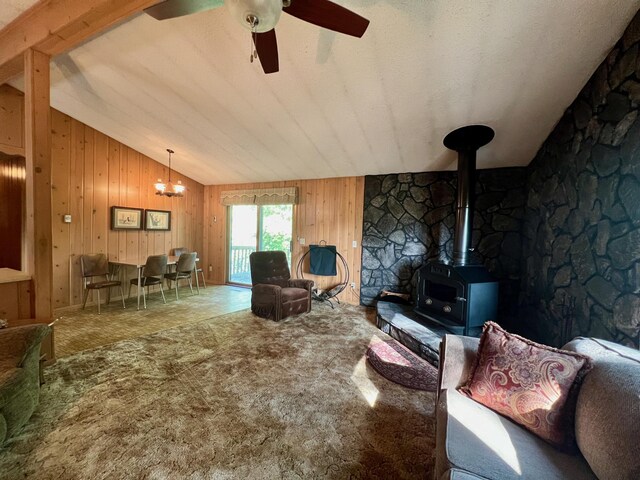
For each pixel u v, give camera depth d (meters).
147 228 5.07
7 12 2.19
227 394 2.04
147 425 1.70
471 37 1.93
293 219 5.14
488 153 3.33
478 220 3.73
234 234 6.29
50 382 2.13
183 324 3.50
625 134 1.68
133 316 3.80
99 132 4.36
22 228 3.56
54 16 2.04
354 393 2.09
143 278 4.31
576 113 2.31
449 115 2.77
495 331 1.48
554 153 2.70
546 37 1.86
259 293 3.79
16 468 1.38
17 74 2.75
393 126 3.09
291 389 2.12
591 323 1.95
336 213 4.74
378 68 2.32
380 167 4.15
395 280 4.29
